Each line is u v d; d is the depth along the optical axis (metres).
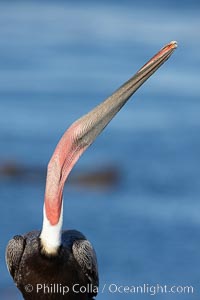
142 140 49.12
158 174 41.81
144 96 60.88
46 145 48.19
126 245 28.98
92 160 44.22
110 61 80.56
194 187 39.09
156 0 156.00
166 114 55.44
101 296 22.17
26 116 55.06
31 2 147.50
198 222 32.06
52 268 11.99
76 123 11.50
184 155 46.25
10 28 110.44
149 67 11.32
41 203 35.19
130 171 42.31
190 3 149.88
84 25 114.69
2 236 30.19
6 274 21.92
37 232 12.48
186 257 27.50
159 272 25.69
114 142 48.53
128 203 35.91
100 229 31.56
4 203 34.94
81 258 12.32
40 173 42.12
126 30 108.19
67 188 39.72
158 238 29.83
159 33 104.75
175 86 65.25
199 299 22.80
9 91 63.59
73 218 33.53
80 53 86.00
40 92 63.31
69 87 65.81
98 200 36.94
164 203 35.47
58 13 132.38
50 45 92.81
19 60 80.88
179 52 84.31
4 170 42.22
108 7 141.50
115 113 11.44
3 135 49.88
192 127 52.31
